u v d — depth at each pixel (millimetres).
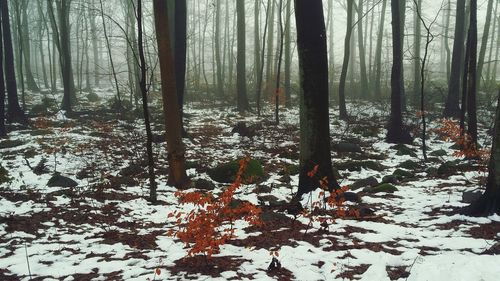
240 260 5617
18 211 8094
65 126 18422
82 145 15148
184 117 23016
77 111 24156
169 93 10305
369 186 10562
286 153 14812
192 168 12758
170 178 10867
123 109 23344
